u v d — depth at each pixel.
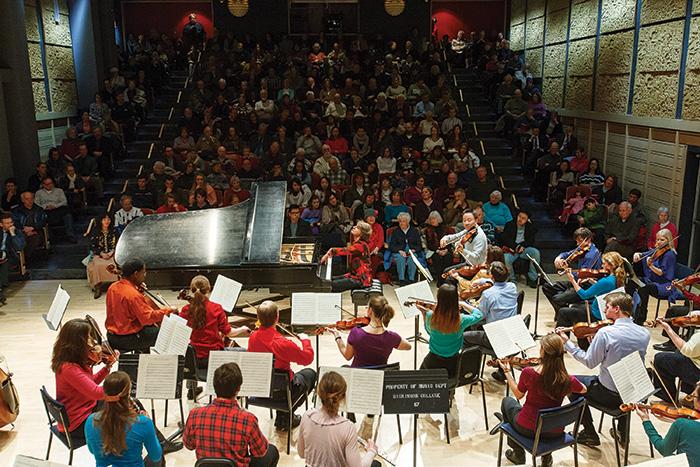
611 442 5.52
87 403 4.61
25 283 10.37
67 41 15.17
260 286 7.39
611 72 12.40
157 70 17.41
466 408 6.12
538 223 12.23
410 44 18.64
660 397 5.55
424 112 15.20
